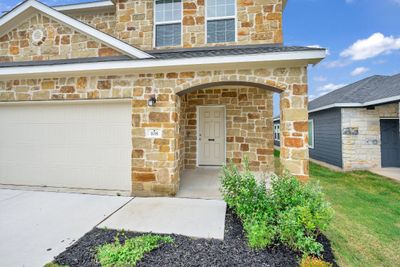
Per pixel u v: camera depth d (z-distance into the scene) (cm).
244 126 795
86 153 565
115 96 536
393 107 900
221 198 497
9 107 600
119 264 258
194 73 510
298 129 475
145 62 489
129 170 545
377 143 909
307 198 348
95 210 426
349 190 624
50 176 580
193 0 676
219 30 669
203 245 303
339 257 300
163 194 513
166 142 516
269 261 268
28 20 591
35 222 374
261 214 338
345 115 926
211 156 835
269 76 486
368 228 389
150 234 329
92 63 501
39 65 520
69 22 555
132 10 700
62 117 577
